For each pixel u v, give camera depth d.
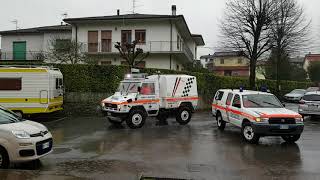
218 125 16.45
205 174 8.30
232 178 7.97
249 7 33.50
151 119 20.30
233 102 14.60
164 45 36.03
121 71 22.86
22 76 18.39
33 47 40.84
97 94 22.42
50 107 18.64
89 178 7.47
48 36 39.69
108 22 36.91
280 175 8.31
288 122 12.34
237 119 13.88
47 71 18.45
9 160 8.35
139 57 36.53
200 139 13.48
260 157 10.31
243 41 33.97
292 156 10.51
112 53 36.19
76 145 12.07
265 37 33.94
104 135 14.38
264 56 41.47
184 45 42.00
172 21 35.94
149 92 17.11
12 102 18.34
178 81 18.12
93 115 22.16
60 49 31.06
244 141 13.10
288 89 45.06
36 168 8.74
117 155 10.41
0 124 8.66
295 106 31.41
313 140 13.58
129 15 38.94
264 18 33.12
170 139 13.45
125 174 8.02
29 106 18.38
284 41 35.88
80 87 22.42
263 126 12.19
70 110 22.17
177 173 8.36
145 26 36.47
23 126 8.82
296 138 12.79
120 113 16.34
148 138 13.65
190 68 40.47
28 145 8.41
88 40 37.34
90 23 37.22
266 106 13.60
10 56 41.03
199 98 27.45
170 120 20.06
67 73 22.53
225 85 32.53
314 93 20.75
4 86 18.36
